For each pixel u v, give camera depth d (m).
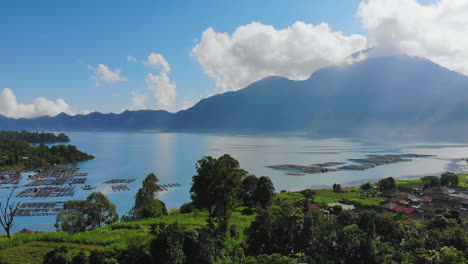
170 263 39.12
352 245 43.41
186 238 42.47
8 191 137.12
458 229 48.28
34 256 42.53
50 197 125.19
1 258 41.44
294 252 47.09
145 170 193.12
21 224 90.00
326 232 49.06
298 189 141.50
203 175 54.34
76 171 193.88
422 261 39.25
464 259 38.97
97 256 38.53
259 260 40.38
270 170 198.62
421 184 136.12
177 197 124.31
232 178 54.19
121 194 129.00
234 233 55.66
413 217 79.44
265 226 49.69
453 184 130.75
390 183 123.62
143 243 42.09
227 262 41.50
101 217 71.62
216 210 56.38
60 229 70.44
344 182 159.00
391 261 41.28
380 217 56.00
